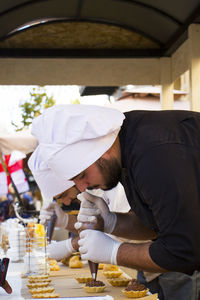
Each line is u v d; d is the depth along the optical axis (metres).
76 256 2.98
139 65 5.72
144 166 1.79
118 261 1.96
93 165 1.95
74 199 2.84
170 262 1.78
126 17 5.25
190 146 1.83
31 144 6.30
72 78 5.69
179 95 7.44
